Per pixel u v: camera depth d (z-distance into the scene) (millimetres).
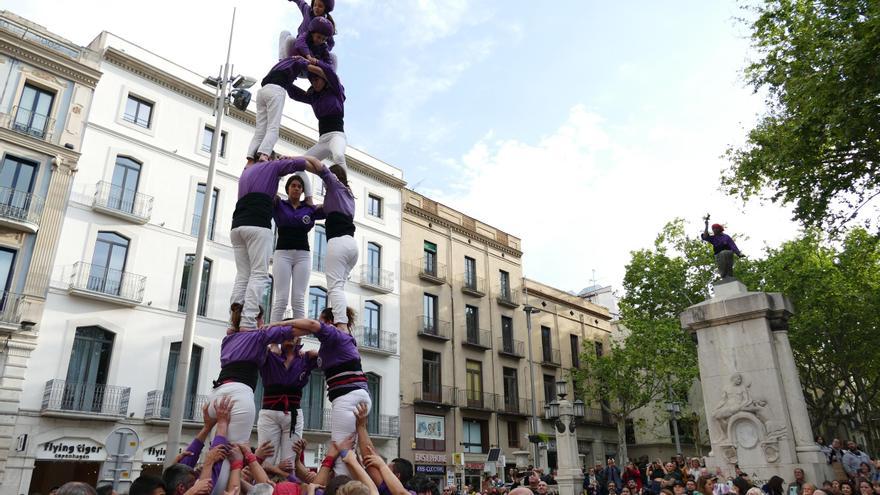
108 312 21750
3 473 18281
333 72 6105
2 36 21016
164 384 22562
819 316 29031
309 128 30828
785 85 15586
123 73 24500
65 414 19578
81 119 22703
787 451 11312
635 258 35969
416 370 31531
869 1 13320
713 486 9156
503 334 37344
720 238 13789
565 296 42969
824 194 16297
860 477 11086
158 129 25062
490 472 24688
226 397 4352
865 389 32719
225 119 27453
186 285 24484
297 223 5641
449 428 31812
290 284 5648
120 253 22906
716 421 12367
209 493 3861
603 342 44844
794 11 15648
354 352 4840
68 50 23016
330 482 3584
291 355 5148
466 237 37406
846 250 27188
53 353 20172
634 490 14266
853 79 13445
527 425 36281
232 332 4863
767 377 11953
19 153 20844
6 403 18781
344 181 5875
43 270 20516
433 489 5105
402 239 33688
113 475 10570
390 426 28953
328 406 26828
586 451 38656
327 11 6410
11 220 19859
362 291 30531
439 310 34062
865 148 14953
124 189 23438
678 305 34281
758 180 17984
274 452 4891
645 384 36094
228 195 26719
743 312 12469
